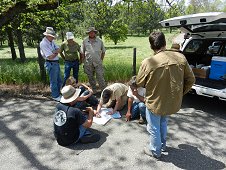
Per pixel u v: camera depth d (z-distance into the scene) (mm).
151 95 3189
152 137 3488
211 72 5523
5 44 59969
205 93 5059
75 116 3760
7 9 7480
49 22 18688
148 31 68500
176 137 4273
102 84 6562
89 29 6125
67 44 6383
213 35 5750
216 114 5273
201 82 5344
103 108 5305
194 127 4656
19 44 19109
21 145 4031
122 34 38594
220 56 5559
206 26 5551
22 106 5727
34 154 3781
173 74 3031
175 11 7727
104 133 4410
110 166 3469
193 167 3438
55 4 7512
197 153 3779
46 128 4621
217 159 3627
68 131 3787
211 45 6152
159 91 3104
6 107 5660
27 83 7352
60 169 3420
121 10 8703
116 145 4012
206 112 5375
